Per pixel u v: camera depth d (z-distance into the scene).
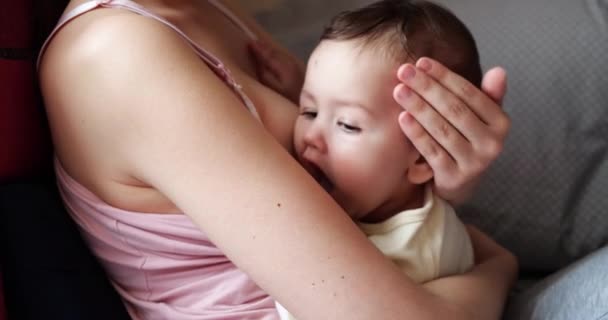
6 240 0.80
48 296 0.79
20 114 0.83
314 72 0.82
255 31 1.07
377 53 0.79
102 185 0.78
